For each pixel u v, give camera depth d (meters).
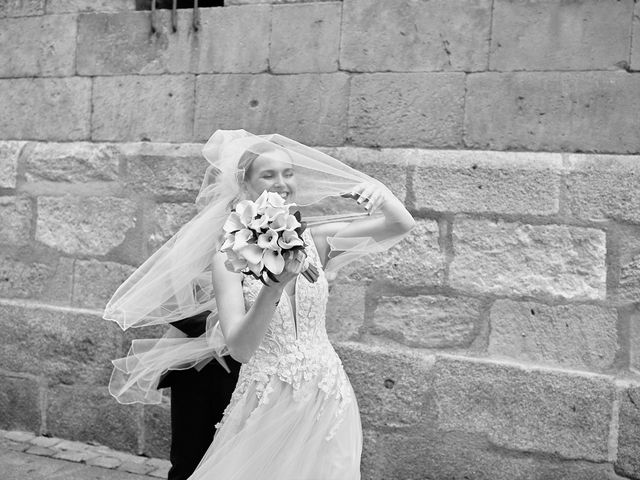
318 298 2.78
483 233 3.85
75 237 4.66
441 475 3.89
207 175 3.06
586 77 3.72
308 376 2.71
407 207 3.97
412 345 3.97
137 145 4.54
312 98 4.18
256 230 2.30
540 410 3.73
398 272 3.99
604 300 3.68
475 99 3.90
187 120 4.45
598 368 3.69
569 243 3.72
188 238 2.93
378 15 4.04
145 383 3.42
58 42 4.71
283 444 2.70
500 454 3.80
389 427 3.98
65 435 4.64
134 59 4.54
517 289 3.80
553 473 3.72
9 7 4.81
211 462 2.76
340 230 2.99
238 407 2.77
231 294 2.67
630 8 3.65
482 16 3.87
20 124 4.83
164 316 3.12
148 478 4.15
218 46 4.36
